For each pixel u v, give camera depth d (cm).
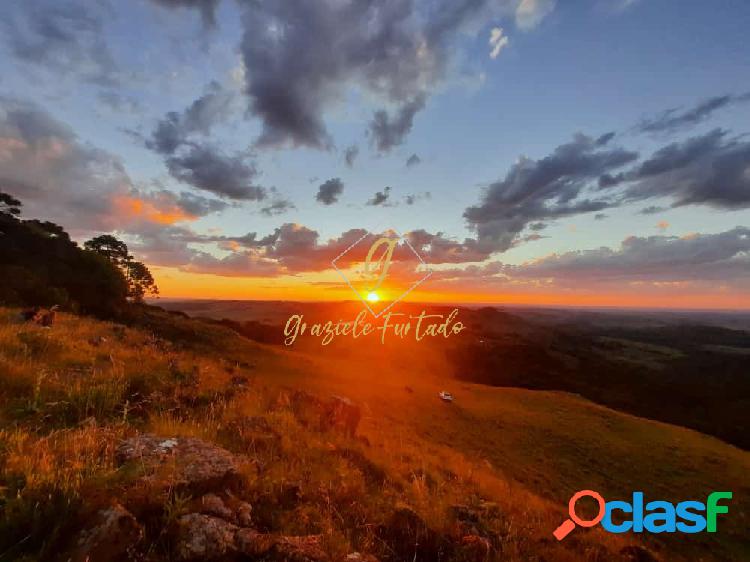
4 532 310
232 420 772
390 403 4491
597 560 684
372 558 422
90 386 725
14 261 5631
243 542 355
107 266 6656
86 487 366
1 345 906
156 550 325
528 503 1119
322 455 736
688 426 7012
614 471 3675
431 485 863
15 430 498
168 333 5531
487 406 5512
